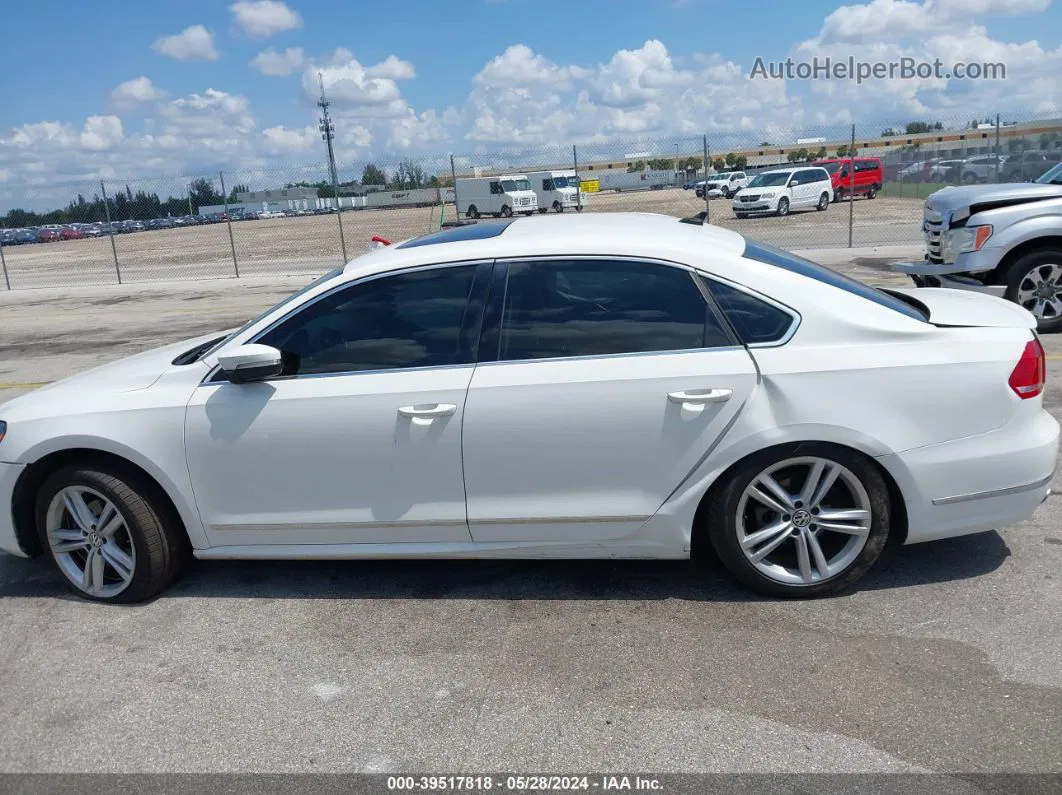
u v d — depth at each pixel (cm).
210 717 308
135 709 315
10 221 2300
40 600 405
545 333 356
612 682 316
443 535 370
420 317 366
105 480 379
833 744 276
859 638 335
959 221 854
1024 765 262
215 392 373
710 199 4419
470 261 368
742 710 296
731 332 347
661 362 346
